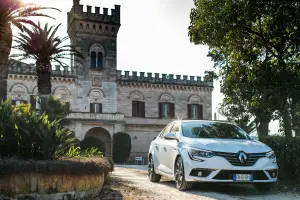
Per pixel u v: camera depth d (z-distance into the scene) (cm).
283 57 1422
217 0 1460
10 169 675
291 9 1303
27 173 687
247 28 1477
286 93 1293
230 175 883
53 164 712
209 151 896
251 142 970
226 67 2148
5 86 1877
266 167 903
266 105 1379
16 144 829
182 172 933
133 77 5675
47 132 832
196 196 852
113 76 5519
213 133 1020
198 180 887
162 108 5788
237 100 2066
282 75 1308
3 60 1873
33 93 5034
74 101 5247
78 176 746
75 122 4991
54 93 5181
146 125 5622
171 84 5853
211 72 2945
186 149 931
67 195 727
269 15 1372
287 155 1134
